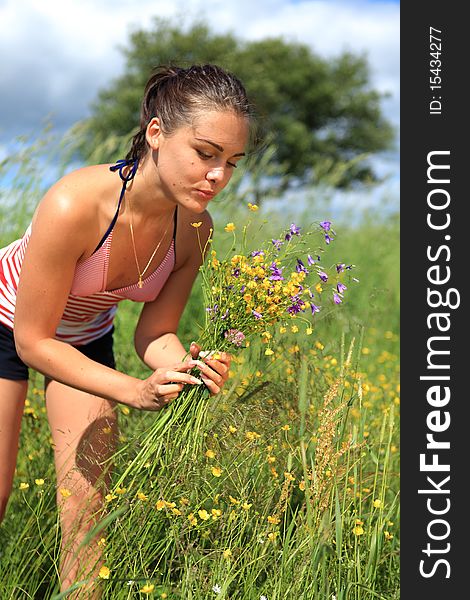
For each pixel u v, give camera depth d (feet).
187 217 7.75
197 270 8.20
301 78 124.26
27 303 7.09
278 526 7.47
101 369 7.13
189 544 7.00
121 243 7.32
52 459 9.04
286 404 8.19
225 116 6.52
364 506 8.65
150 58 115.34
